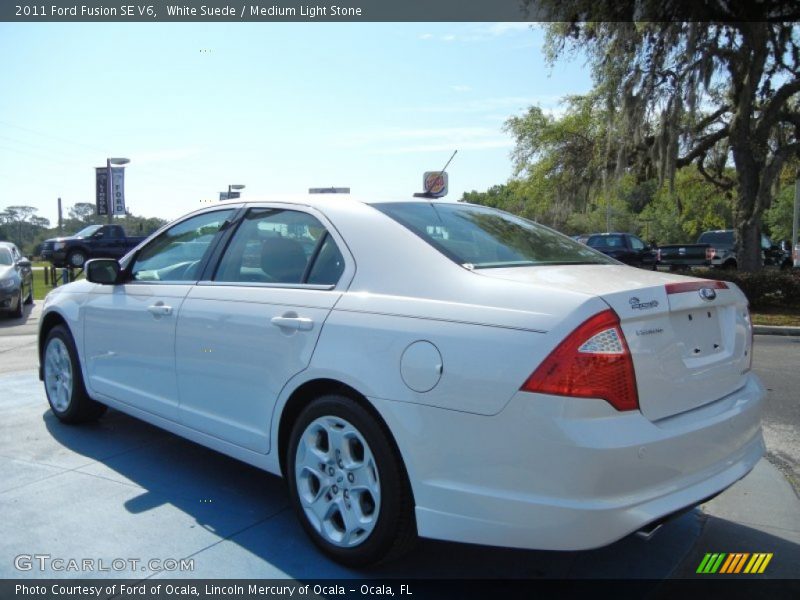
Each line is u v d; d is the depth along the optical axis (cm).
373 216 330
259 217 382
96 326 456
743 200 1653
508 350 249
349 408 291
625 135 1680
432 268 294
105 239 2656
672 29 1507
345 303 305
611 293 253
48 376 518
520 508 245
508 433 246
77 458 433
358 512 294
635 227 6316
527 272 292
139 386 420
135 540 321
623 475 238
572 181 2480
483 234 341
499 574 299
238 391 347
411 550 307
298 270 341
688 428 260
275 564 302
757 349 1010
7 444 461
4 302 1323
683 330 279
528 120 2667
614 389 241
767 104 1672
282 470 334
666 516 250
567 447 235
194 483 394
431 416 263
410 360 271
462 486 257
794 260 2862
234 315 349
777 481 421
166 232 445
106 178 2406
